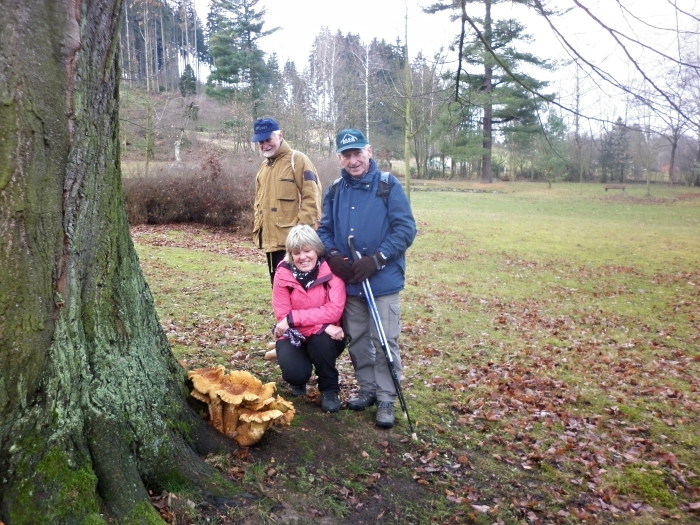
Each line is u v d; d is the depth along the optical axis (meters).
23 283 2.19
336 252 3.71
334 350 3.69
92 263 2.53
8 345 2.18
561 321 8.23
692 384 5.71
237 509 2.67
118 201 2.70
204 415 3.20
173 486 2.68
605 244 16.78
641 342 7.26
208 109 36.78
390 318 3.78
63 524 2.16
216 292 8.20
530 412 4.74
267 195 4.48
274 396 3.34
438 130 28.47
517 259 13.78
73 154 2.33
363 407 3.97
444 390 5.06
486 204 29.02
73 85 2.27
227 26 39.25
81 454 2.36
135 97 25.94
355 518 2.90
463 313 8.33
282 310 3.67
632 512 3.42
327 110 36.03
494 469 3.70
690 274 12.35
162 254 11.56
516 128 32.38
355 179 3.77
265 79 45.25
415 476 3.38
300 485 2.97
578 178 47.38
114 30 2.47
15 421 2.22
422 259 13.30
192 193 16.67
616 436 4.43
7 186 2.11
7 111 2.07
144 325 2.93
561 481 3.68
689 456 4.18
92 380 2.52
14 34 2.06
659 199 33.34
